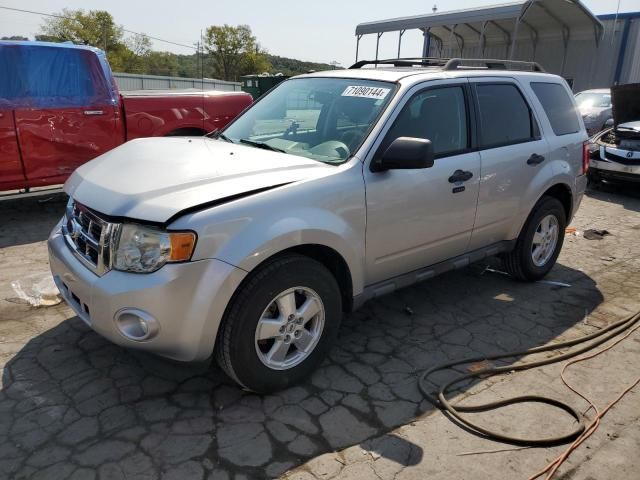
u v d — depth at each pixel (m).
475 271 5.27
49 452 2.57
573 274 5.34
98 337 3.64
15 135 6.00
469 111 4.04
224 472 2.48
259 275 2.83
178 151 3.42
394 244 3.54
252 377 2.93
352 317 4.18
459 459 2.63
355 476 2.49
